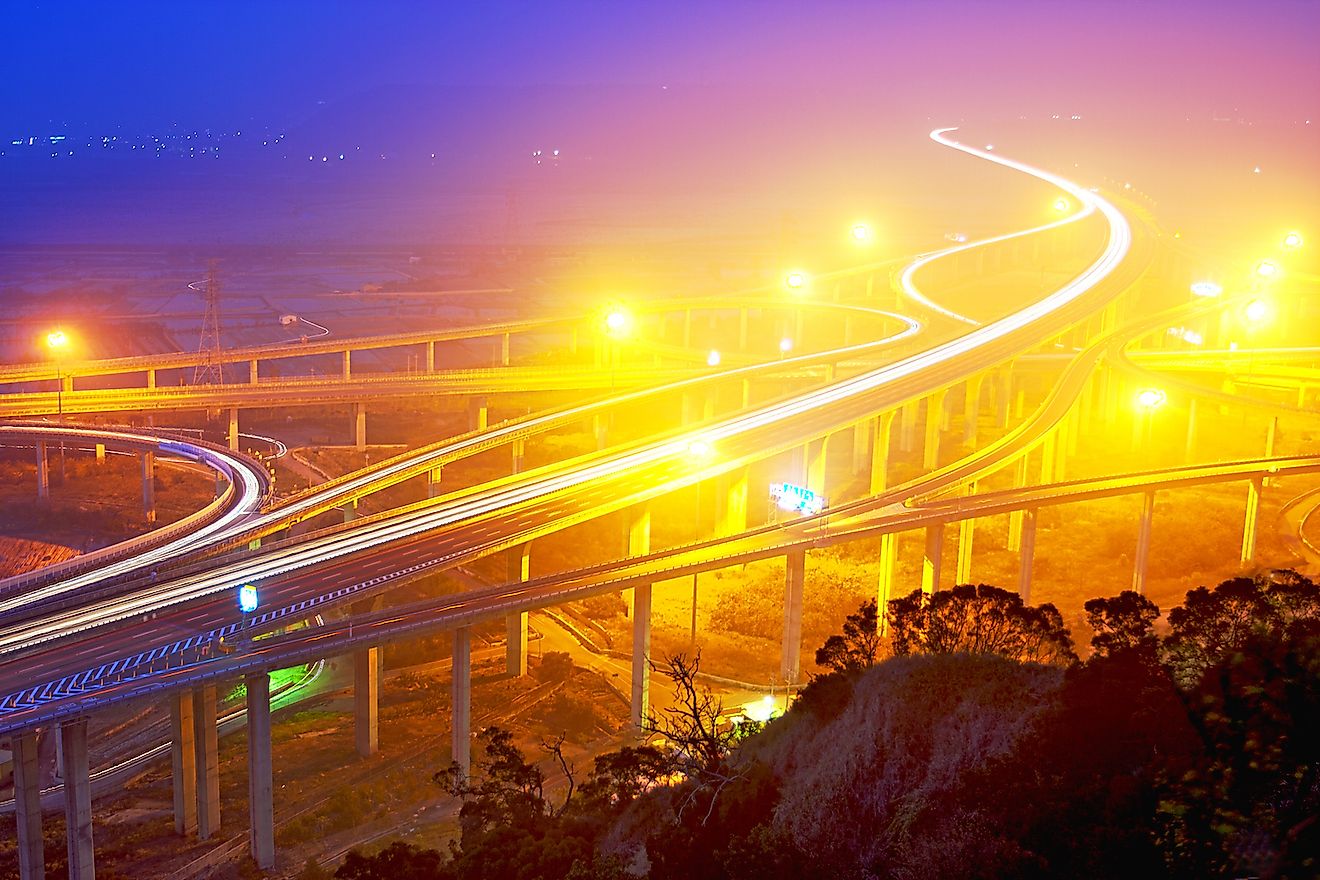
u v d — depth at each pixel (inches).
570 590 5098.4
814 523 6063.0
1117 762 2311.8
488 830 3307.1
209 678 4116.6
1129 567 7096.5
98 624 4596.5
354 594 4997.5
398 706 5516.7
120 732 5187.0
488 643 6323.8
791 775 3002.0
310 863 4057.6
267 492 6919.3
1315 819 1946.4
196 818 4360.2
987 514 6176.2
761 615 6520.7
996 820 2272.4
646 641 5324.8
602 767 3491.6
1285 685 2105.1
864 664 3614.7
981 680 2915.8
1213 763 2050.9
